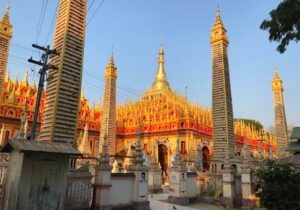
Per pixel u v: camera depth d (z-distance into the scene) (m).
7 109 49.34
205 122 60.00
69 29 23.23
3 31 36.12
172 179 27.33
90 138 61.22
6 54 36.12
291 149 24.77
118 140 65.81
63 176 11.70
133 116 67.12
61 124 21.08
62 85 21.66
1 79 35.22
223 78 32.84
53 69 22.03
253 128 79.88
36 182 10.92
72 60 22.86
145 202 21.16
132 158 22.36
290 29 14.06
